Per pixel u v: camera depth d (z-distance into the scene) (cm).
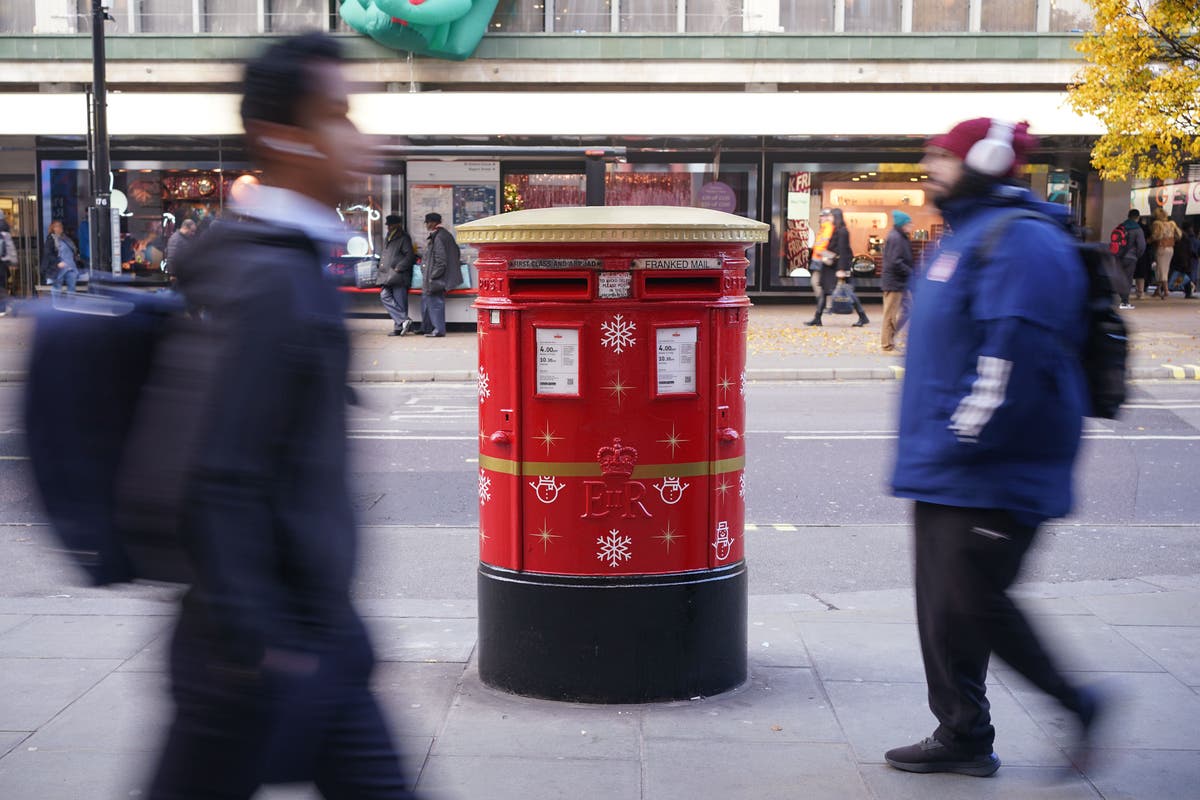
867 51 2431
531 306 401
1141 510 786
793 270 2475
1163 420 1143
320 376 210
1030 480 317
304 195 228
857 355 1630
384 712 253
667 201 2434
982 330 314
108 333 215
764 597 595
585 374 400
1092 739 334
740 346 420
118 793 346
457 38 2370
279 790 251
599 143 2370
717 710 415
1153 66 1816
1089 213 2623
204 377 201
